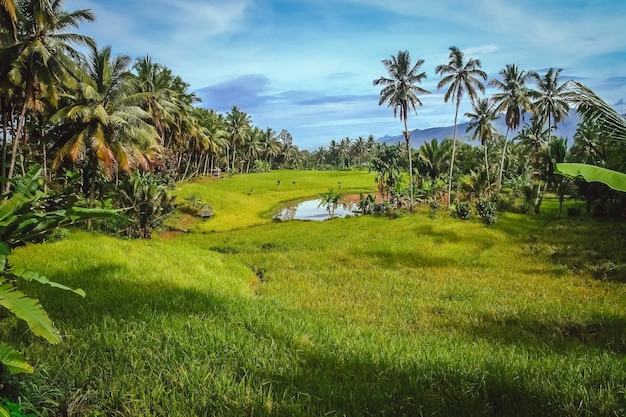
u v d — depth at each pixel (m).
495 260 18.20
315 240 24.23
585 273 15.65
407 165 59.72
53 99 18.56
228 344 5.78
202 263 13.99
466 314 9.74
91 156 21.42
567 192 35.16
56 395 4.27
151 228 24.55
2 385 4.17
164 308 7.54
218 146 64.94
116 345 5.54
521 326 8.86
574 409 4.40
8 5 14.14
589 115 6.58
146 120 34.66
